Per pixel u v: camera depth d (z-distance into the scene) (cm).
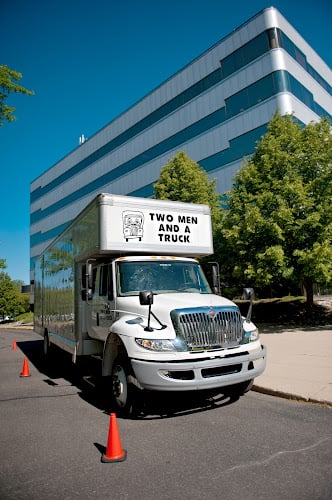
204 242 762
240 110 2592
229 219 1652
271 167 1562
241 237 1496
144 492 319
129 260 661
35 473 368
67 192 4897
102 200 655
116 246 655
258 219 1410
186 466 367
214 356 500
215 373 501
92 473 361
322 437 425
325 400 547
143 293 510
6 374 970
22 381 867
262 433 447
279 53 2394
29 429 509
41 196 5759
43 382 846
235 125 2617
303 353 934
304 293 2241
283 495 302
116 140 3928
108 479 347
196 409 566
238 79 2627
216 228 1805
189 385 475
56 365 1109
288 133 1600
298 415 511
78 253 790
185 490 319
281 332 1396
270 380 679
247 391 618
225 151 2678
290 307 1950
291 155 1552
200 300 559
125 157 3759
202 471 354
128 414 538
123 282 634
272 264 1438
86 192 4428
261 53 2480
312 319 1662
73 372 973
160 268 676
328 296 2138
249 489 315
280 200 1430
